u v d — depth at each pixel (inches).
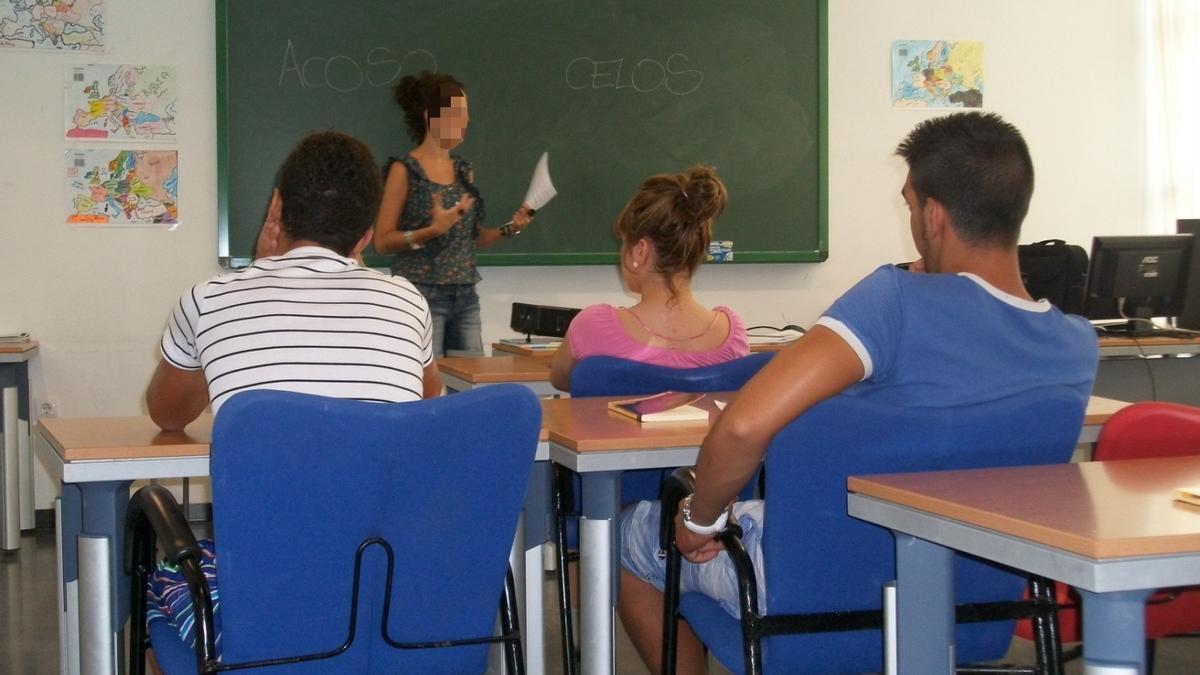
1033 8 209.2
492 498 55.9
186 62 172.1
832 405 51.3
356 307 62.4
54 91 167.8
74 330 170.7
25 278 168.6
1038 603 58.7
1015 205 56.3
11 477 154.8
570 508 89.5
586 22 186.4
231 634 51.9
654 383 85.5
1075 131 212.4
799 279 201.0
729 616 63.9
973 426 51.9
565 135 186.7
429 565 55.3
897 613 47.9
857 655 57.0
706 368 85.7
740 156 194.4
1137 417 61.4
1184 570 35.8
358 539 52.8
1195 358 157.6
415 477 52.6
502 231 162.4
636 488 91.1
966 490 44.8
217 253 174.7
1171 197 213.0
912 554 47.3
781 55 195.0
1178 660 106.3
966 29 206.4
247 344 60.0
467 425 52.9
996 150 56.0
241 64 171.9
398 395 62.1
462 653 58.5
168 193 172.6
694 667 78.6
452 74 180.7
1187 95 211.9
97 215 170.4
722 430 51.2
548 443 68.7
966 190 56.0
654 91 189.9
